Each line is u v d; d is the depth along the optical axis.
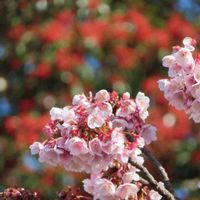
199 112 4.44
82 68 12.34
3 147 12.26
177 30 12.91
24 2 12.75
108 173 4.37
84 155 4.18
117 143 4.16
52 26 12.63
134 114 4.46
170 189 4.58
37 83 12.59
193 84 4.39
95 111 4.20
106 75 12.41
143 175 4.70
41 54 12.62
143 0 13.23
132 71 12.47
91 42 12.52
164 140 11.91
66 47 12.54
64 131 4.23
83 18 12.73
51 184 11.60
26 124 12.34
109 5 12.91
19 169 11.97
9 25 12.83
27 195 4.55
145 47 12.70
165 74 12.60
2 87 12.62
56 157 4.23
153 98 12.30
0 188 11.71
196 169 11.66
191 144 11.85
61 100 12.41
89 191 4.39
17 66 12.73
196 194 10.74
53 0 12.70
